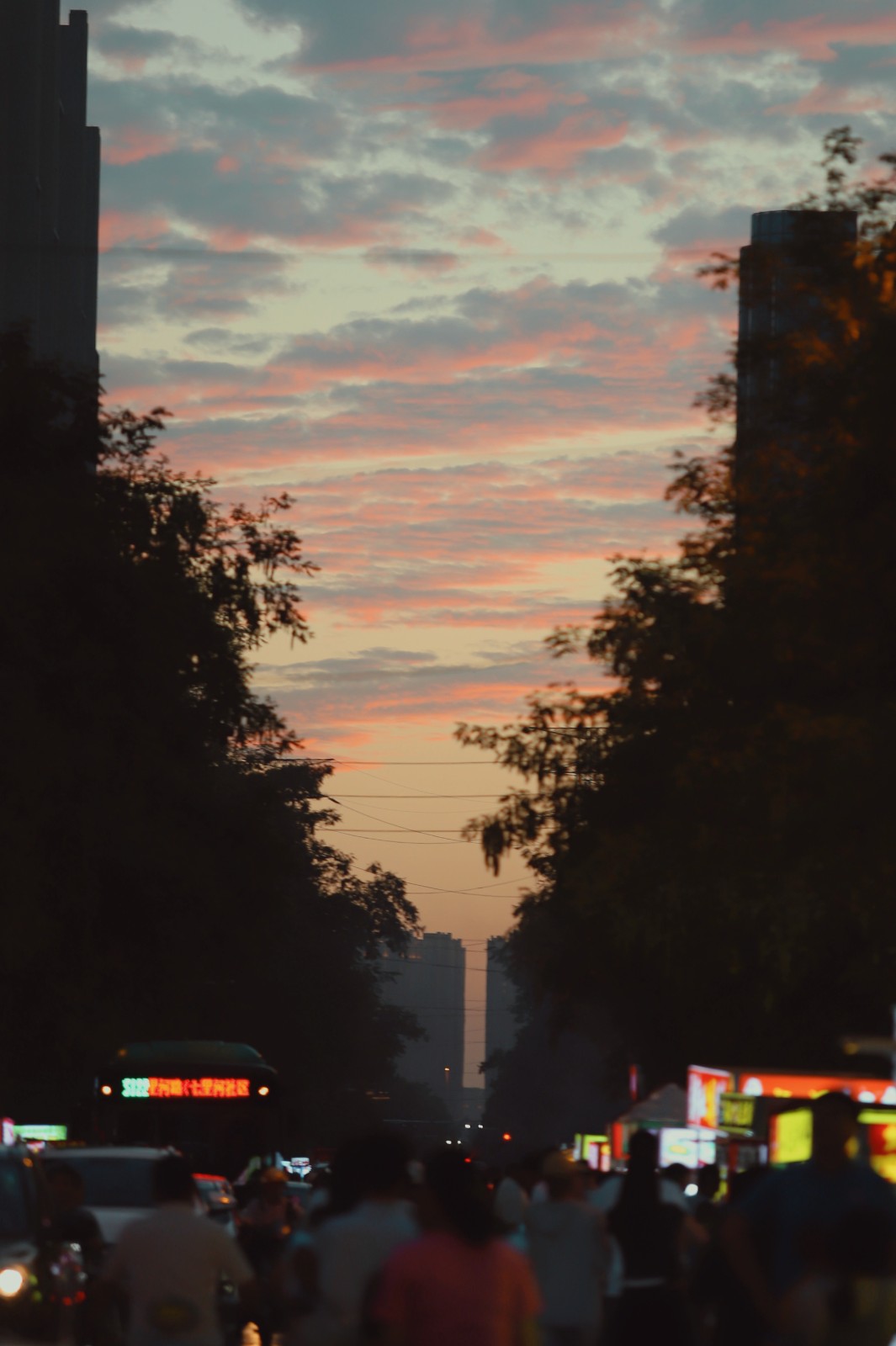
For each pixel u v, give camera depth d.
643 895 48.56
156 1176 19.05
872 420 42.44
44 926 57.69
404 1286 13.23
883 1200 16.34
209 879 65.69
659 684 54.19
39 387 66.06
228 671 68.81
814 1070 58.38
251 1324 40.69
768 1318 16.22
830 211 50.16
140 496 68.31
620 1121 45.97
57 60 164.50
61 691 60.72
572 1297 25.23
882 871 43.22
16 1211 26.00
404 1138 16.88
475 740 60.88
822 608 44.28
